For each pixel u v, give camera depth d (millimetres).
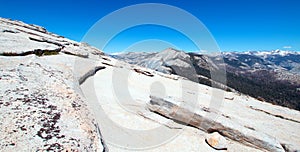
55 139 3932
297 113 20094
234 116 14430
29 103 4828
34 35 24750
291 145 10961
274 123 15203
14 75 6074
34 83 5996
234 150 10031
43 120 4379
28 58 8875
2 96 4770
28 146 3539
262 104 22359
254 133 10664
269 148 10195
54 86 6316
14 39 16172
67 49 20641
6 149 3340
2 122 3902
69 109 5250
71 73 8789
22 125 4000
